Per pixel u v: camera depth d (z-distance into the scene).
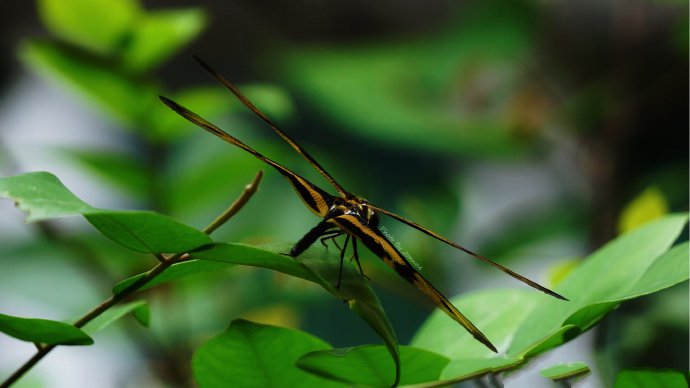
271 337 0.53
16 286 0.79
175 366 0.67
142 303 0.54
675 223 0.54
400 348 0.52
